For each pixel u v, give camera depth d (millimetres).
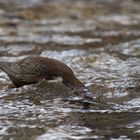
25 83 13656
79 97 13242
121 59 17938
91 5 31312
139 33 23703
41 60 13594
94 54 18469
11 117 11953
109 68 16641
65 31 24266
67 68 13711
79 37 22875
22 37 22578
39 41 21750
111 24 26266
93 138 10578
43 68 13477
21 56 18422
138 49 19781
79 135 10766
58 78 13484
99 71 16219
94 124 11430
